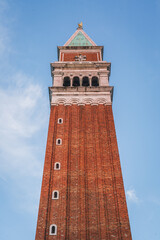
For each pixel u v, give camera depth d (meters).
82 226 38.72
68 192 42.81
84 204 41.28
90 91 60.69
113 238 37.53
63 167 46.28
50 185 43.72
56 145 50.06
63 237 37.47
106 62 67.94
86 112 56.72
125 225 38.72
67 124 54.03
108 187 43.47
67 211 40.44
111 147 49.50
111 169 46.06
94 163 47.22
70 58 73.19
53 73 65.69
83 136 51.62
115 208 40.81
